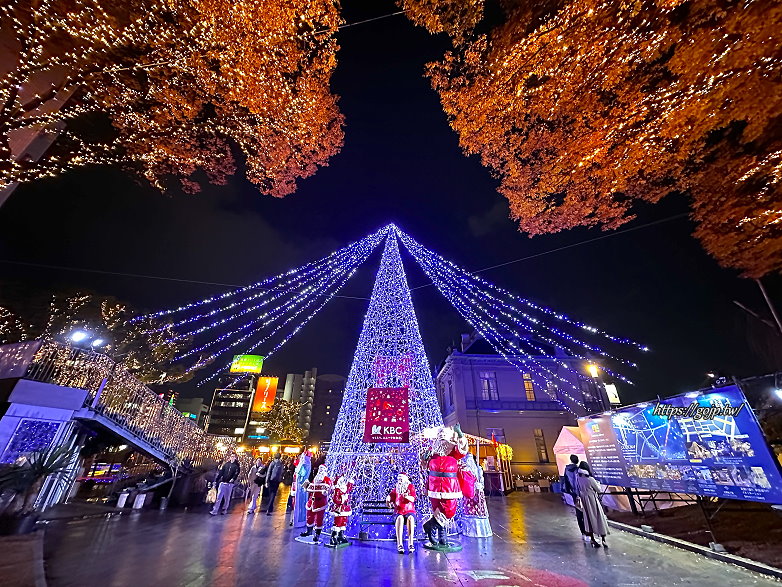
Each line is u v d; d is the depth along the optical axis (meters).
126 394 12.77
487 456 19.44
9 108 6.20
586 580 5.24
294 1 6.79
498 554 6.69
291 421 65.69
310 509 7.96
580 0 5.38
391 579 5.34
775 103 5.41
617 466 9.62
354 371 9.69
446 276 15.01
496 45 6.48
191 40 7.05
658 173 7.30
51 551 6.48
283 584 5.09
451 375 28.50
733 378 6.96
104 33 6.46
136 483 15.74
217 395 76.62
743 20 4.67
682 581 5.11
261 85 8.10
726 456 6.53
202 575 5.41
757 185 6.65
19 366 10.03
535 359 27.56
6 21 5.82
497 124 7.64
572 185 8.09
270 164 10.13
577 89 6.43
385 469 9.19
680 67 5.46
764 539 6.28
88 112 7.67
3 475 8.00
